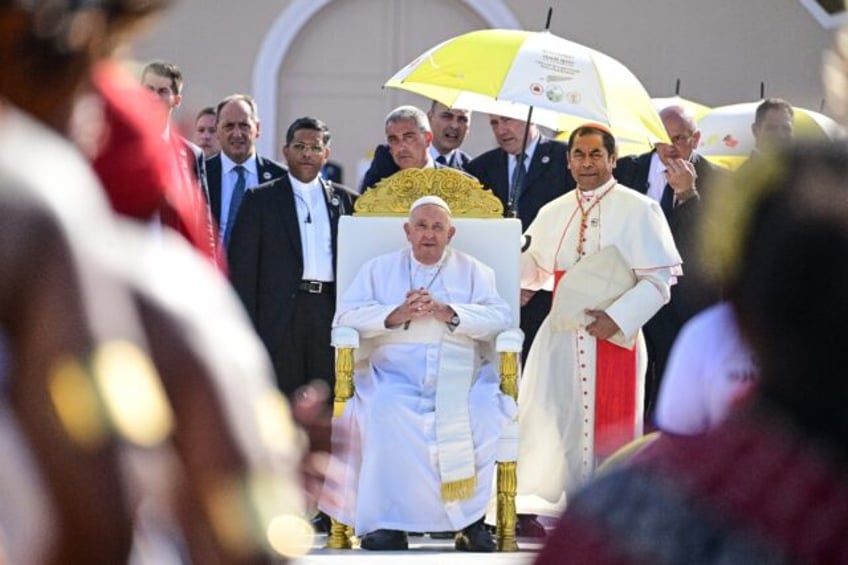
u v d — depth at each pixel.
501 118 40.41
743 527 7.41
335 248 38.03
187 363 7.34
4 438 6.61
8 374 6.61
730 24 64.00
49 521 6.63
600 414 34.88
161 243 7.68
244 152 40.19
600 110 36.25
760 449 7.53
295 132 37.91
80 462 6.62
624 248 35.31
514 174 40.38
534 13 63.91
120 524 6.68
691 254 36.84
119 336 6.76
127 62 11.36
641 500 7.55
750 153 8.16
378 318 33.06
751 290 7.57
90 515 6.63
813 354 7.50
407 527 32.41
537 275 36.41
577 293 35.00
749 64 64.06
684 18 64.00
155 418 6.86
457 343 33.28
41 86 7.82
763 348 7.59
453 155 42.47
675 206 38.69
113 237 7.12
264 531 7.51
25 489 6.63
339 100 64.44
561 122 40.38
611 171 36.00
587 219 35.78
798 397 7.54
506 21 63.91
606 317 34.75
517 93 36.25
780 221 7.50
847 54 8.09
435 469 32.50
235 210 40.09
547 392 35.03
